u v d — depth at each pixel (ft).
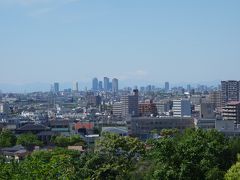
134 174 505.66
